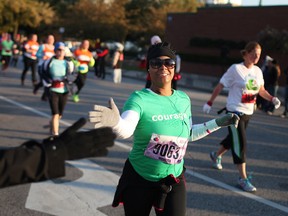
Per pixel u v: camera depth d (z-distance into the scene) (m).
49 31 44.94
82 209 4.39
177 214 2.80
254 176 6.07
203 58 29.86
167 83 2.94
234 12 27.91
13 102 11.36
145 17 42.56
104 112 2.28
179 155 2.92
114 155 6.56
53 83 7.23
